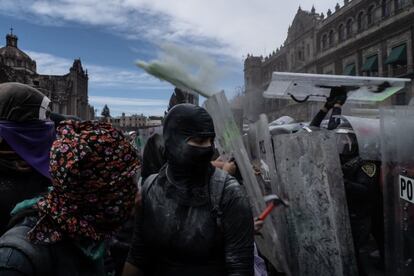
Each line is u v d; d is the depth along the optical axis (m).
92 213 1.07
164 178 1.47
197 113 1.40
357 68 36.06
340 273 1.93
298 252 2.07
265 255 1.98
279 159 2.18
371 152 2.61
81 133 1.06
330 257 1.96
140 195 1.49
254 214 1.78
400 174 1.95
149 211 1.45
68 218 1.04
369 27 34.06
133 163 1.13
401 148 1.94
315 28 43.34
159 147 2.23
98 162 1.04
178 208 1.40
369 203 2.77
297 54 47.28
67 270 1.04
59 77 71.75
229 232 1.38
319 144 2.01
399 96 19.59
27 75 67.12
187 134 1.39
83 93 80.94
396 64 30.88
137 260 1.53
